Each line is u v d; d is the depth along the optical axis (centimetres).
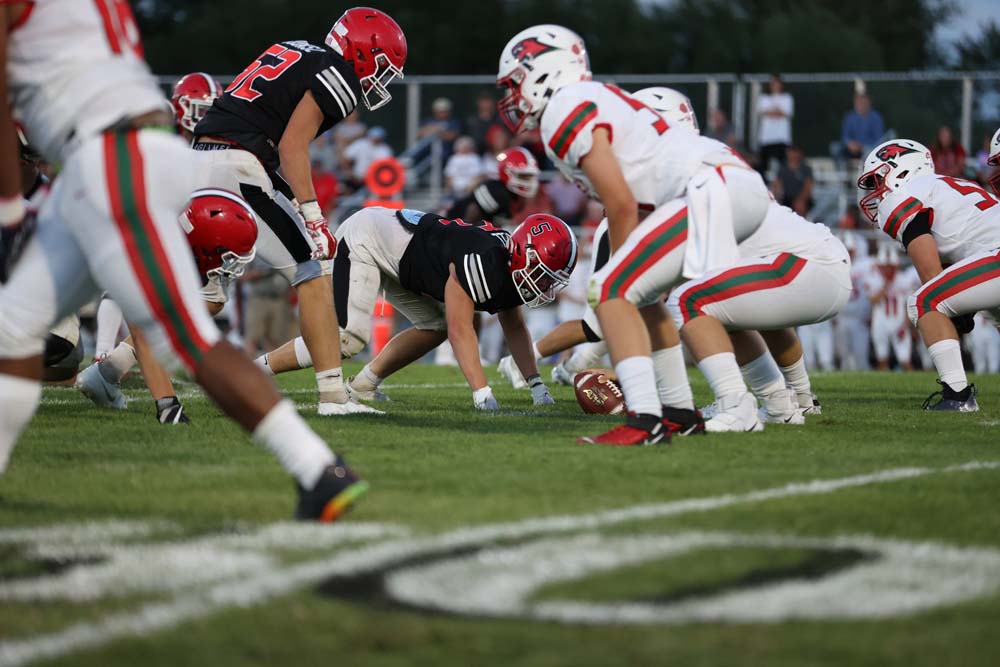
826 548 968
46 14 1055
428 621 774
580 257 4812
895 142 2414
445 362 4431
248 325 4397
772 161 5416
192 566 902
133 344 1928
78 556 932
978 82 5344
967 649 730
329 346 1967
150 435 1673
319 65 1848
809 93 5444
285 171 1844
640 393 1538
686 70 10119
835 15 10550
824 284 1791
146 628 760
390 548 955
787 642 739
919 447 1614
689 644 734
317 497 1034
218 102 1875
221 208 1655
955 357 2303
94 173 1023
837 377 3506
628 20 9931
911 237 2355
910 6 11394
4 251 1361
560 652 721
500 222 3800
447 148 5700
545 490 1217
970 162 5322
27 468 1355
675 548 962
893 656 718
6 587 848
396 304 2355
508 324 2330
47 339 1922
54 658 710
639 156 1496
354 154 5619
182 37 9788
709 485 1255
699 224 1434
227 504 1135
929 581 873
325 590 838
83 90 1048
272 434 1037
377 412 2002
